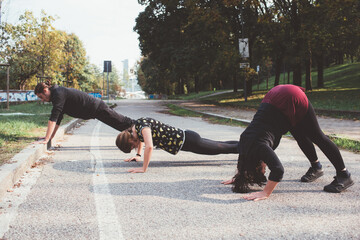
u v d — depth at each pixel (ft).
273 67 225.15
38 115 37.17
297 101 10.89
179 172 14.14
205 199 10.59
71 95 17.58
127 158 17.03
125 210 9.60
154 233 8.06
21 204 10.03
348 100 53.21
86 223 8.66
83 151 18.93
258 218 8.96
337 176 11.50
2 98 59.72
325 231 8.07
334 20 70.38
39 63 85.35
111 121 18.54
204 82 206.90
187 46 95.50
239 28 81.56
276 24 70.59
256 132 10.75
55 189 11.56
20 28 79.92
